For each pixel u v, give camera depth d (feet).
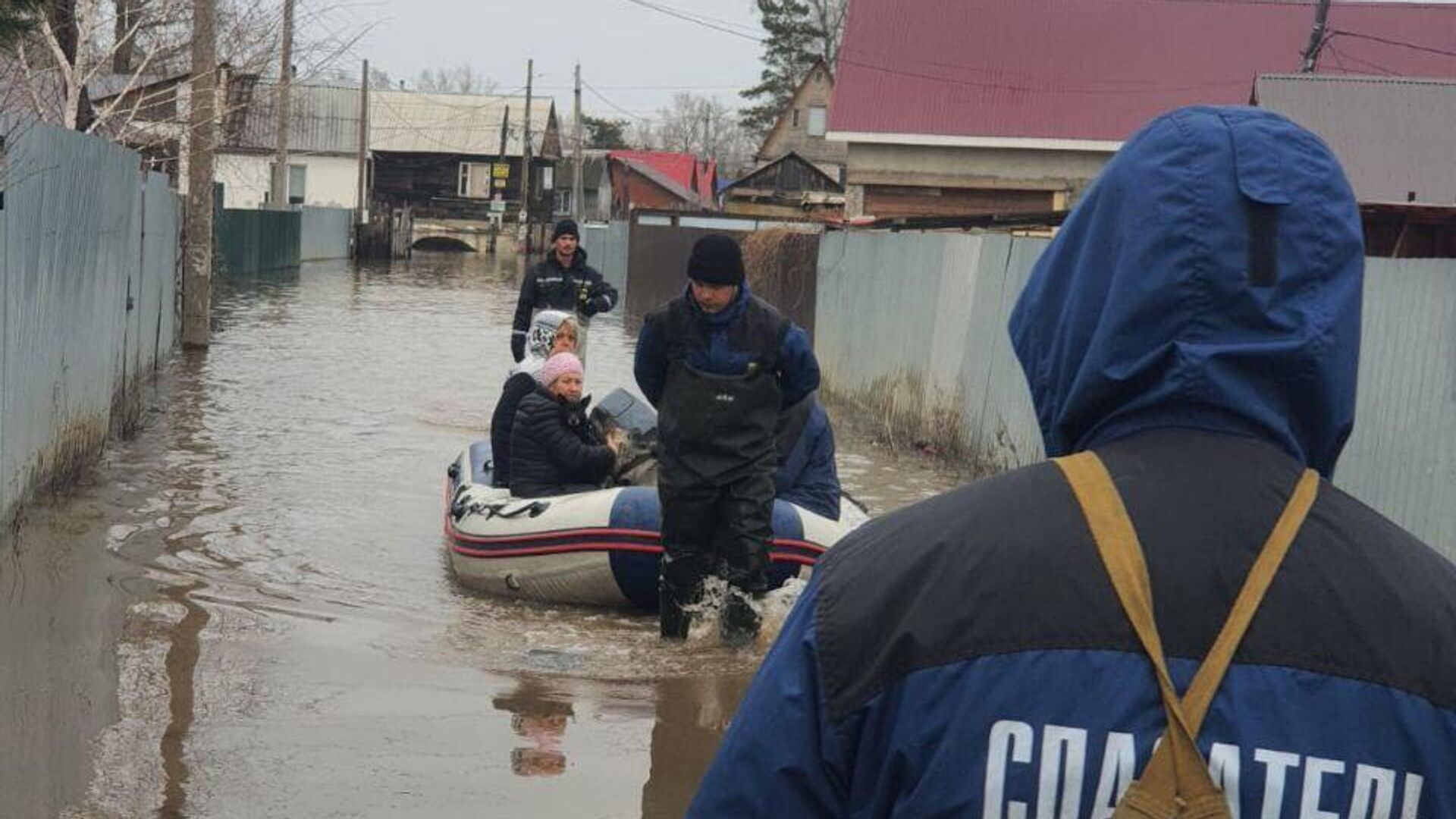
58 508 30.09
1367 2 108.58
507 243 224.12
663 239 105.91
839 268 59.11
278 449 39.58
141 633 22.20
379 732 18.31
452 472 32.94
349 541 29.58
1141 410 5.39
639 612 25.41
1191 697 4.84
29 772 16.24
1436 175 53.93
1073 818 4.85
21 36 25.40
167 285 58.18
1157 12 110.83
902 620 5.11
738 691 20.68
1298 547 5.03
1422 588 5.04
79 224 32.68
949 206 107.34
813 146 233.96
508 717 19.17
